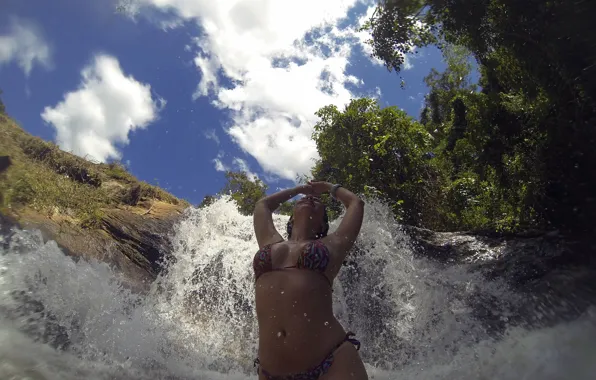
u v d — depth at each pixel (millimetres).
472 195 6973
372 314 3473
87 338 2451
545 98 4543
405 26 4746
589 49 3695
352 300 3543
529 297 3404
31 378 1868
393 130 7641
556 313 3137
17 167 4656
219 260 3797
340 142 7703
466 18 4430
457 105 8930
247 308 3531
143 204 5453
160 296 3473
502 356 2615
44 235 3764
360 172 7379
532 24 4051
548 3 3807
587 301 3189
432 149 8156
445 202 7125
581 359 2354
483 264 4070
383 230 3898
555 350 2486
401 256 3826
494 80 5793
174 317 3125
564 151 4430
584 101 3992
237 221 4156
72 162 5348
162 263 4160
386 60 4977
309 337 1499
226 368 2756
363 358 3113
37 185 4477
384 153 7383
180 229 4047
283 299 1550
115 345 2525
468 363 2691
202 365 2713
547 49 4000
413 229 4816
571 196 4441
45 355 2123
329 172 7785
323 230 1825
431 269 3820
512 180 5516
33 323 2336
